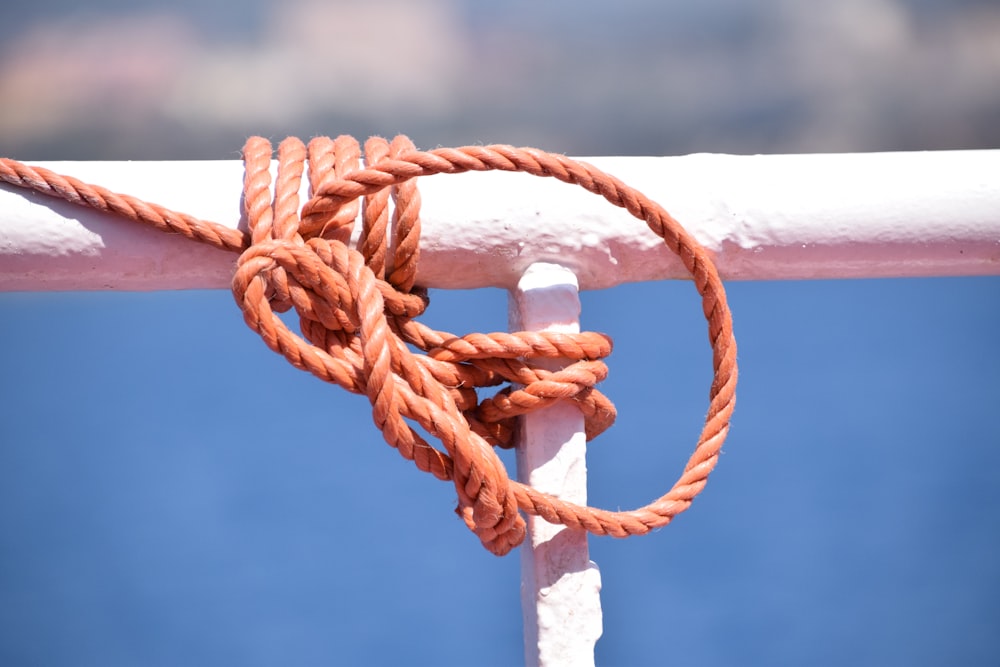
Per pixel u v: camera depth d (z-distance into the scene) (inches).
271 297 50.5
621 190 49.5
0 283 50.3
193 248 50.2
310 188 50.1
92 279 50.3
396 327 50.4
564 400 50.3
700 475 50.2
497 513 49.3
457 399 50.3
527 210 50.2
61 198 49.8
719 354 50.4
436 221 50.1
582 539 50.1
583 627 50.0
